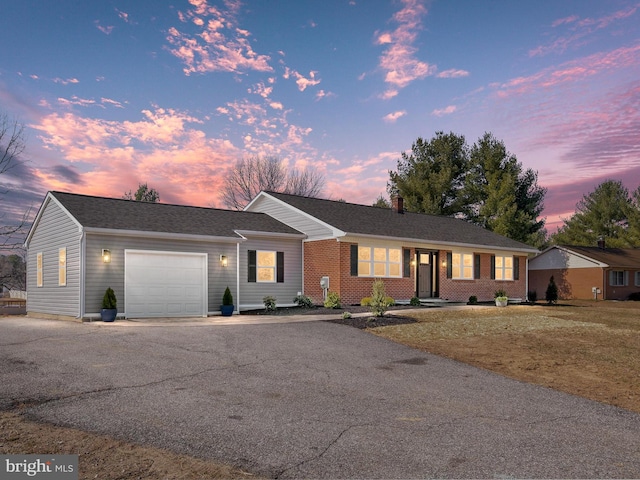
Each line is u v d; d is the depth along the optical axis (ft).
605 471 14.97
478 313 61.31
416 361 31.73
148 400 20.88
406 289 73.15
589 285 117.29
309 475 14.07
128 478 13.52
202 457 15.11
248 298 63.00
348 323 46.65
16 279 111.14
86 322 46.65
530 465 15.26
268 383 24.66
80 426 17.46
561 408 22.15
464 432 18.25
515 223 119.24
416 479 13.97
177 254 54.03
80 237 47.98
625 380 28.19
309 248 69.10
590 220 162.50
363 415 19.99
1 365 26.48
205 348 33.04
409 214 91.45
